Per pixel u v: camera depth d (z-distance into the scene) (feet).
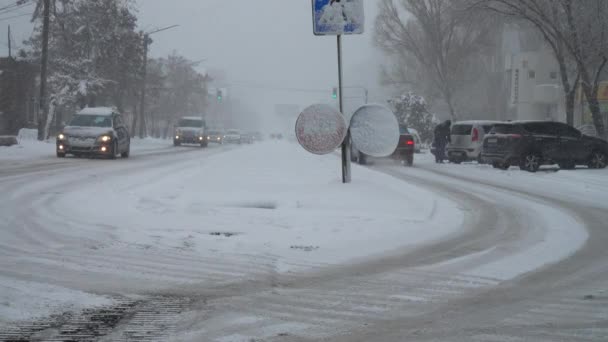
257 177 54.85
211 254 24.40
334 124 43.42
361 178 51.29
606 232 31.12
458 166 87.20
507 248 26.53
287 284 19.93
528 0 94.12
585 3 92.12
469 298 18.39
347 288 19.47
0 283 18.93
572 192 50.67
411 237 28.91
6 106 152.15
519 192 50.26
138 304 17.28
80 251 24.30
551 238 29.14
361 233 29.48
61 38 146.51
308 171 62.34
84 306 16.90
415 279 20.77
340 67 43.57
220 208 36.04
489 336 14.83
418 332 15.10
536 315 16.67
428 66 170.19
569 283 20.42
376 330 15.21
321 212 35.09
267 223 31.53
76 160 78.74
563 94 157.38
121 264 22.27
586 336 14.88
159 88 194.39
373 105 44.98
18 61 154.10
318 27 42.63
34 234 27.53
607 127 126.11
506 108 200.13
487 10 100.17
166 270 21.53
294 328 15.29
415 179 62.28
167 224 30.81
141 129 177.68
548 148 74.23
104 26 145.48
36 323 15.28
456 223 33.37
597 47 90.48
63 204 36.81
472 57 178.50
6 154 87.51
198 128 162.81
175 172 62.44
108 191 43.75
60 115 164.14
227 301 17.76
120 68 152.35
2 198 38.78
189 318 16.01
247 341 14.23
